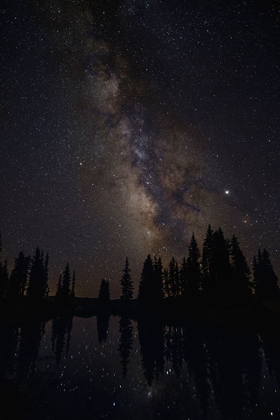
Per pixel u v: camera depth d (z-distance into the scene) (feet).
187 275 157.58
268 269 156.35
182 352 56.18
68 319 142.10
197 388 33.73
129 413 26.40
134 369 42.78
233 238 157.38
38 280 198.90
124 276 210.38
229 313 104.99
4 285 174.70
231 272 134.10
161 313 147.54
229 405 28.40
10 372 36.96
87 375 38.47
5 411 24.27
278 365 44.06
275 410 26.94
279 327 79.66
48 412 25.52
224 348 59.31
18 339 67.41
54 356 49.75
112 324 120.78
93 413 26.07
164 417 25.44
